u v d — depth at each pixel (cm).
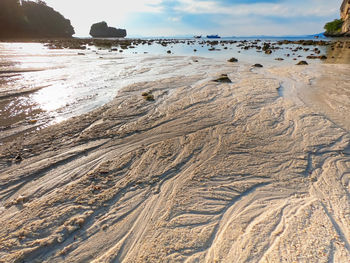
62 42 4922
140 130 651
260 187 409
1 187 413
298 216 331
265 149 536
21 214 350
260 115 734
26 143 566
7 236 311
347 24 6750
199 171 459
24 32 7550
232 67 1720
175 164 486
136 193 399
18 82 1140
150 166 480
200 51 3319
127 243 303
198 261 273
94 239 310
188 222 334
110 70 1558
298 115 724
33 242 304
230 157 507
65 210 357
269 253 277
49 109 800
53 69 1535
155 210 359
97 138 602
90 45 4284
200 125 676
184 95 962
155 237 310
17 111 770
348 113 745
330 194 382
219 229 321
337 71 1472
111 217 347
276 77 1312
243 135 606
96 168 473
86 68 1620
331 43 4066
